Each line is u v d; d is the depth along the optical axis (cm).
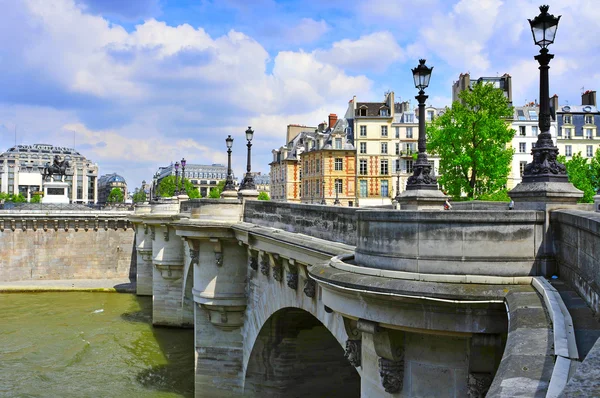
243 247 2450
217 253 2428
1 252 6531
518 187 927
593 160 6881
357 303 907
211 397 2517
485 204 3350
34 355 3644
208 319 2555
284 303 1862
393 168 9612
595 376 316
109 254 6925
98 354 3684
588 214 682
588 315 601
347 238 1282
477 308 780
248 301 2425
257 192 3073
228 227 2359
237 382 2505
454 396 866
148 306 5388
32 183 18462
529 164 932
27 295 5984
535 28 1003
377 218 926
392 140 9625
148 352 3734
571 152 9081
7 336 4156
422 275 830
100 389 2972
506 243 817
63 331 4325
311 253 1377
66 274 6769
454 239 834
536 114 8956
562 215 773
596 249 611
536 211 816
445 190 4978
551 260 814
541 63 991
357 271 910
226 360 2527
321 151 9644
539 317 621
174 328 4447
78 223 6794
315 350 2294
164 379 3153
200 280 2491
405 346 917
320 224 1482
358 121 9606
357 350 1045
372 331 891
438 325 817
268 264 2050
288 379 2283
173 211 4481
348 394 2334
